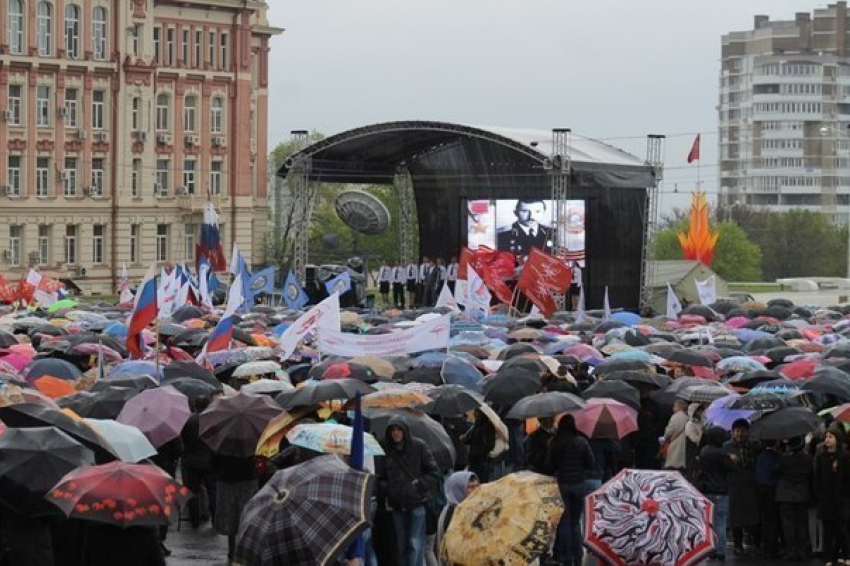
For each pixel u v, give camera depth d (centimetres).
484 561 1761
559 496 1798
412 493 2231
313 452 2212
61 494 1791
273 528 1667
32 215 11838
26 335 4166
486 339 4172
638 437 2989
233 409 2442
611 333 4169
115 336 4147
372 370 3120
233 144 13038
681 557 1762
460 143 8819
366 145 8731
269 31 13650
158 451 2589
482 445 2673
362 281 8912
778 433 2550
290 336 3369
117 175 12300
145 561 1850
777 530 2681
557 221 8081
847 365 3228
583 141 8931
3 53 11600
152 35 12462
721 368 3394
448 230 9038
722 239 18362
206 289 6094
